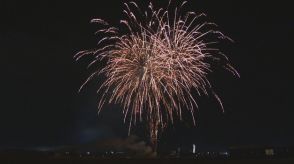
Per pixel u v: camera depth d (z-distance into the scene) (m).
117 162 92.75
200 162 94.31
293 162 92.75
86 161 92.56
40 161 89.81
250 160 96.06
